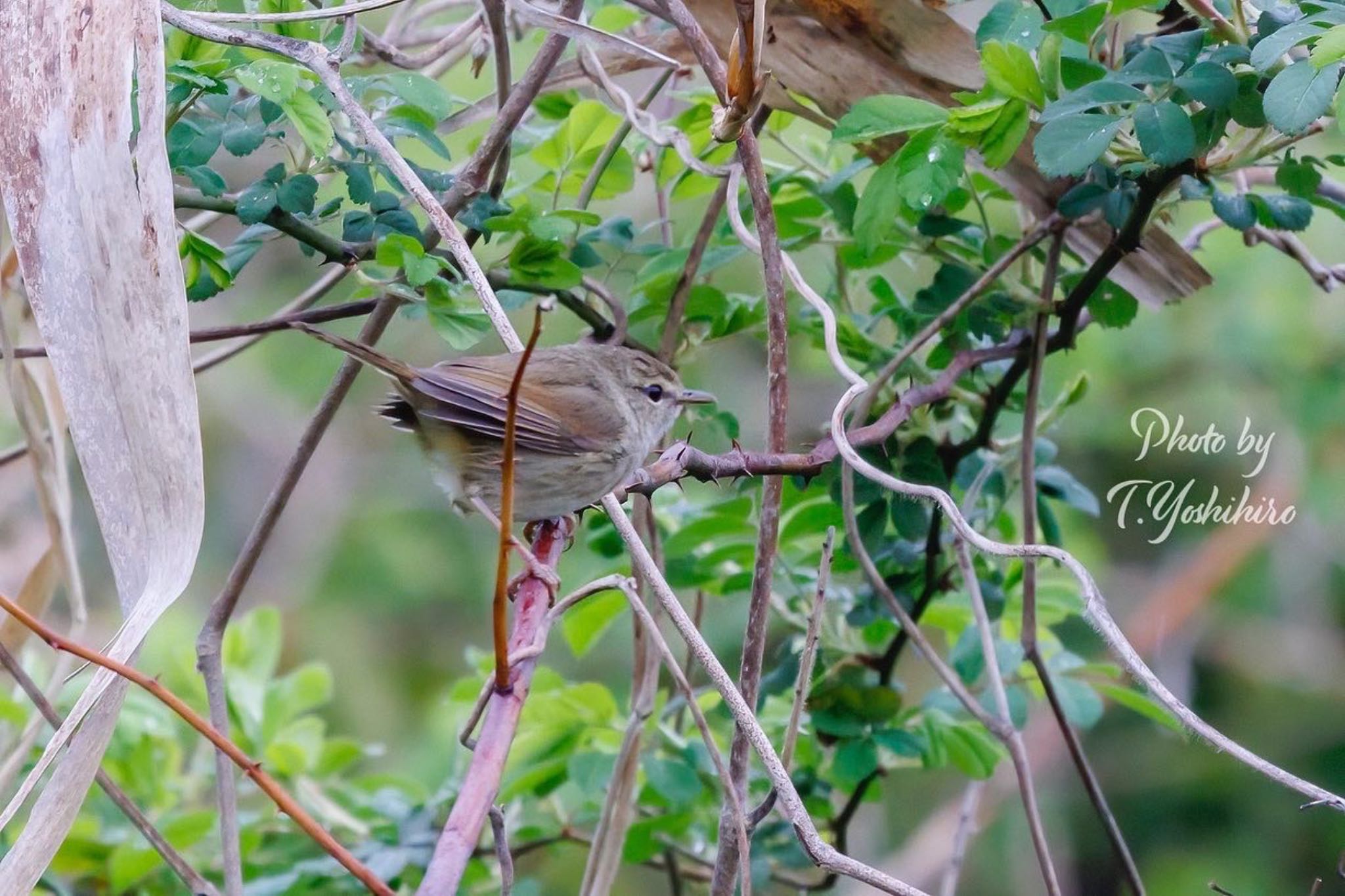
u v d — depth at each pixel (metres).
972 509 8.59
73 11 6.01
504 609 4.98
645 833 9.31
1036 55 7.46
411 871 9.70
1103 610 5.68
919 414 8.77
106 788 6.96
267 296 16.09
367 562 17.16
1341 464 15.22
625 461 8.75
